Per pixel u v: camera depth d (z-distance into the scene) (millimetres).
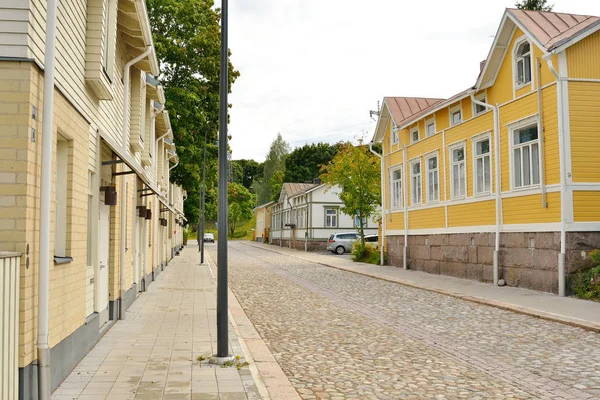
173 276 23562
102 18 8078
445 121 22516
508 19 17328
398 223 27672
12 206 5305
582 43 15492
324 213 52031
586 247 15070
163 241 28094
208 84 34906
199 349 8711
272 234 76312
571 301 13984
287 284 20578
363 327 11305
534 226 16359
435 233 23359
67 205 7016
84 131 7781
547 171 15812
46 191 5543
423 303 15000
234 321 11906
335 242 44844
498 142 18328
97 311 9305
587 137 15266
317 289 18812
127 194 13180
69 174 7043
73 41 7105
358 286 19766
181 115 32719
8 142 5344
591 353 8656
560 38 15445
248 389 6484
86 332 8195
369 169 34500
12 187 5320
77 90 7383
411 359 8375
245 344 9445
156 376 7035
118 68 11680
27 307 5297
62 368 6652
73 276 7160
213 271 26781
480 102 18703
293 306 14586
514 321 11836
